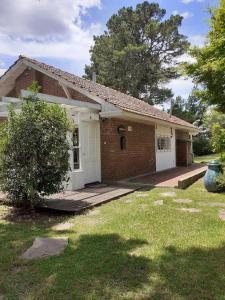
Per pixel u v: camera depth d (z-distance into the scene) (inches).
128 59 1339.8
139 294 137.6
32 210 288.7
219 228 226.4
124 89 1385.3
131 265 165.3
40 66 471.8
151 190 400.2
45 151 277.3
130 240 203.3
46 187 284.7
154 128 635.5
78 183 397.7
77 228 234.7
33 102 284.2
